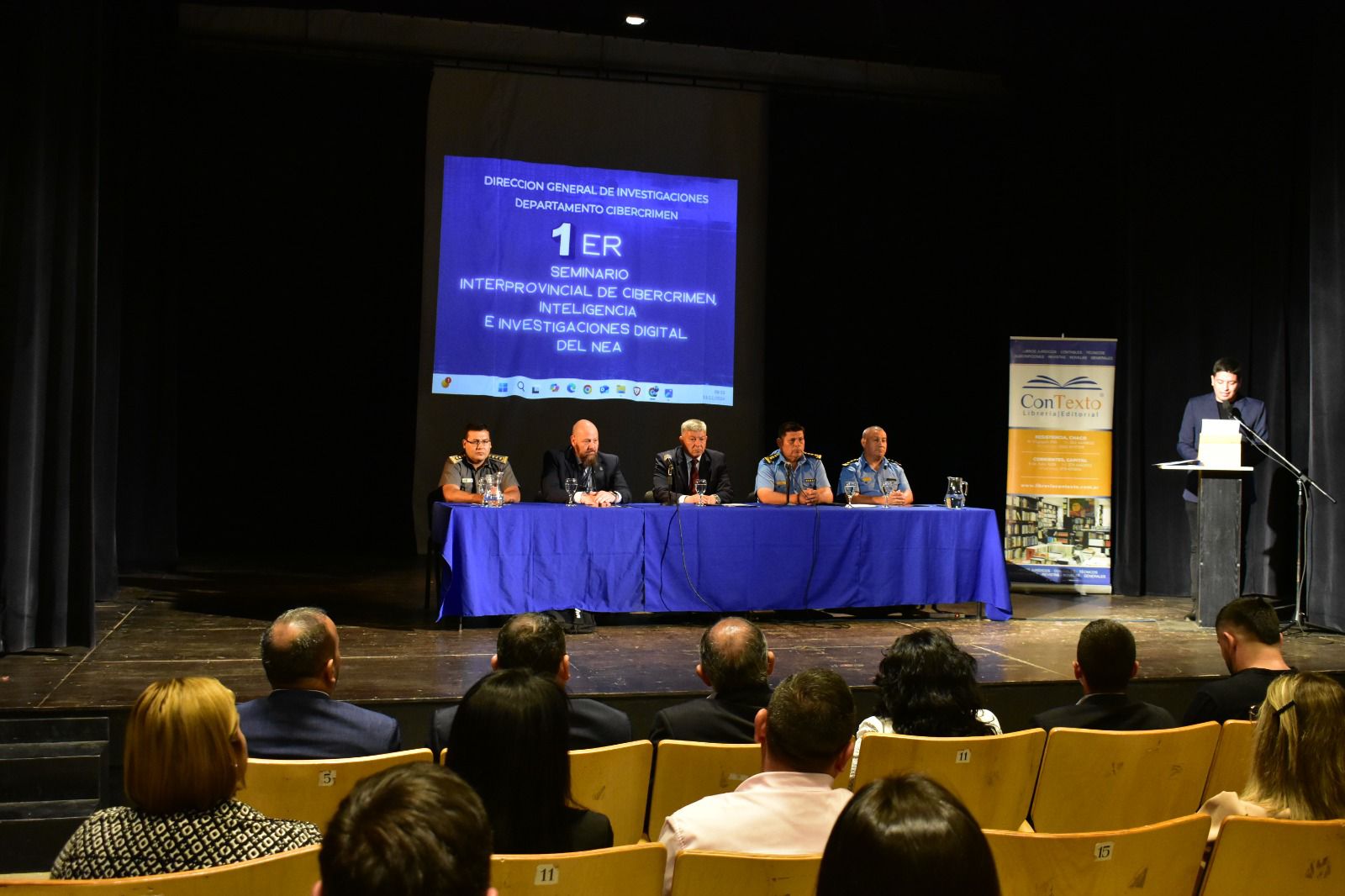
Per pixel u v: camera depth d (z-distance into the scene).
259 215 7.52
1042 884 1.64
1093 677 2.62
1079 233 7.52
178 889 1.38
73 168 4.36
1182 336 6.76
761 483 5.64
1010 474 6.66
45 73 4.24
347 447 7.71
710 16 7.14
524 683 1.68
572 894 1.51
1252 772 1.91
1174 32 6.52
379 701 3.49
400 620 5.05
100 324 5.57
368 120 7.56
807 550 5.29
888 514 5.41
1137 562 6.78
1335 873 1.72
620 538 5.03
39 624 4.18
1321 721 1.82
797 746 1.71
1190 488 5.94
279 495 7.68
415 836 0.89
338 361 7.67
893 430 8.06
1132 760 2.40
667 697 3.72
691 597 5.13
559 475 5.47
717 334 7.93
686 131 7.90
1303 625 5.54
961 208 8.12
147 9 6.32
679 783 2.28
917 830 0.89
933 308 8.09
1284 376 6.43
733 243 7.95
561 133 7.72
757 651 2.50
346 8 7.24
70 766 3.16
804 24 7.15
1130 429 6.84
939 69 8.12
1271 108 6.47
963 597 5.54
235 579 6.35
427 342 7.58
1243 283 6.58
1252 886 1.73
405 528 7.63
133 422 6.64
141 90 6.49
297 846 1.60
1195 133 6.72
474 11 7.27
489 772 1.64
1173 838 1.67
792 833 1.67
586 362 7.74
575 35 7.77
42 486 4.22
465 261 7.60
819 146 7.95
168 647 4.27
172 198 6.72
